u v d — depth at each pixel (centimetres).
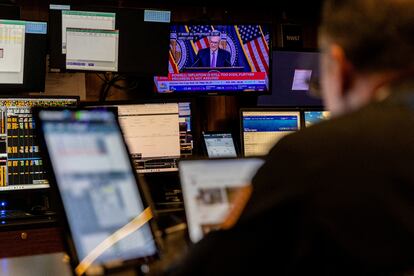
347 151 81
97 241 129
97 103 308
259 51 358
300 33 409
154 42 331
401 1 84
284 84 375
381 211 77
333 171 80
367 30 84
